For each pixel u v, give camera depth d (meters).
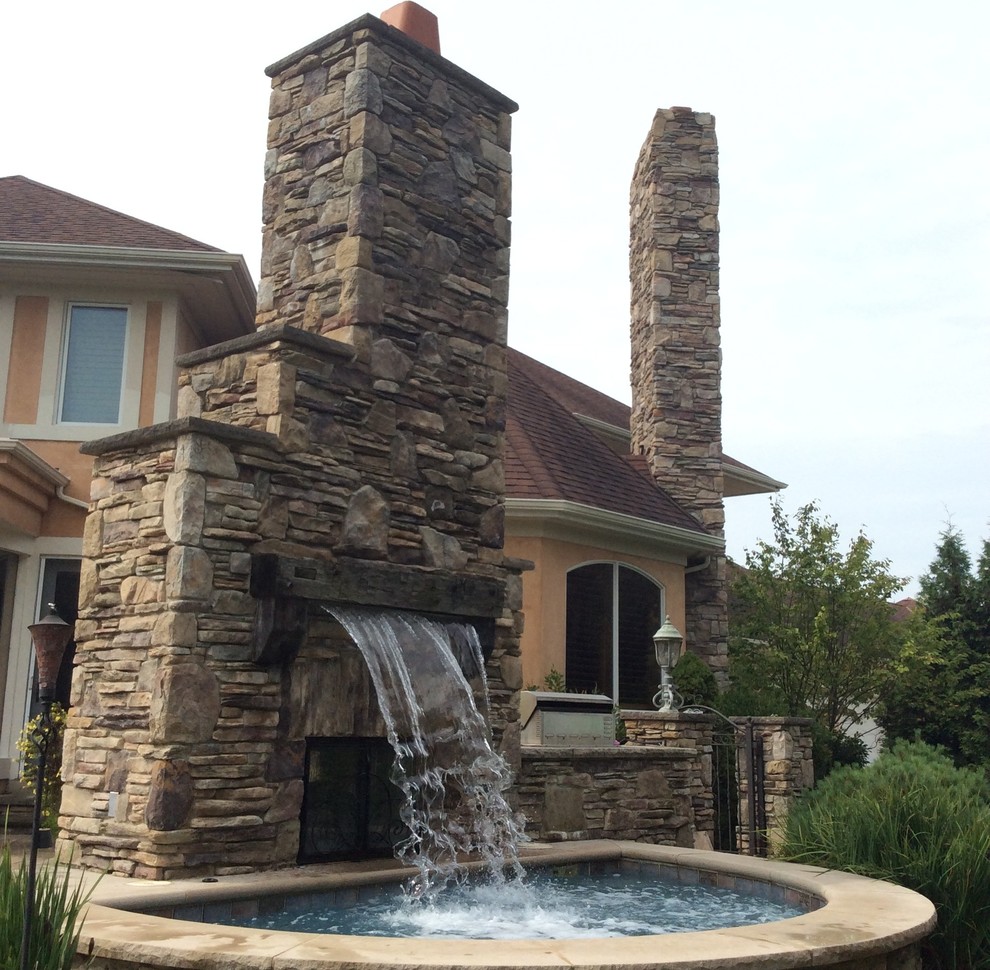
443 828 8.35
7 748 12.22
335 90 8.62
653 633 15.12
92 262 13.04
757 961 4.56
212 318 14.69
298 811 7.25
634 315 18.78
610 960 4.34
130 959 4.53
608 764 9.96
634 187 19.03
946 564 20.55
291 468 7.45
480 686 8.65
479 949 4.49
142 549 7.09
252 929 4.89
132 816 6.66
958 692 19.05
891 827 7.67
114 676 7.07
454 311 8.94
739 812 10.93
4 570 13.03
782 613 16.69
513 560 9.17
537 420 15.97
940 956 7.12
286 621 7.05
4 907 4.41
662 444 16.97
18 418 13.26
